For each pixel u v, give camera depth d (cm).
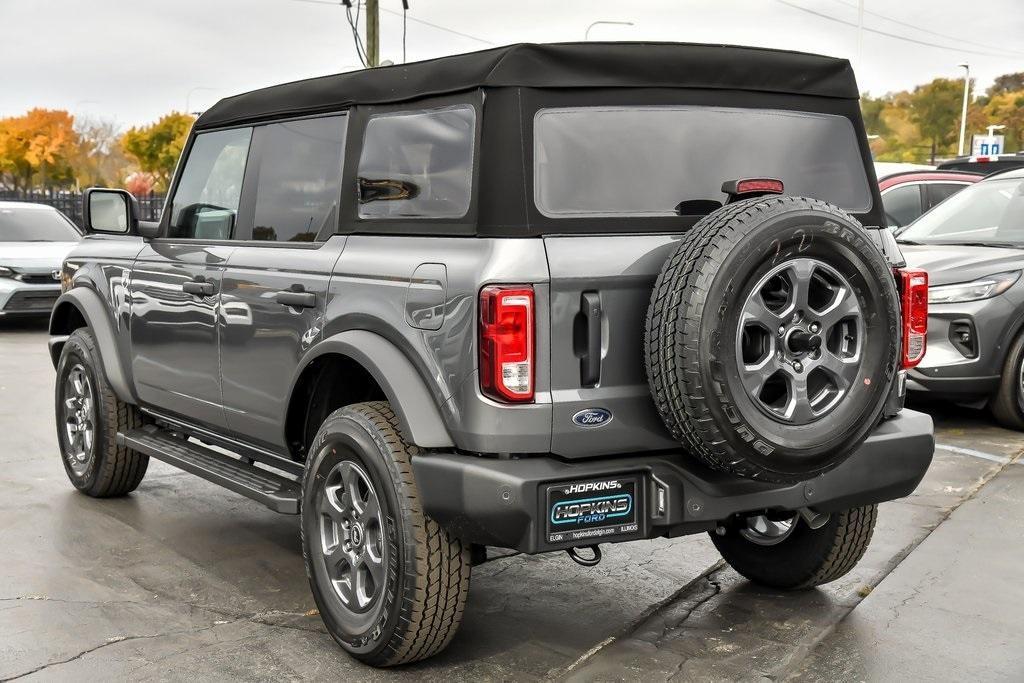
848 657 390
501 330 334
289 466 465
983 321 753
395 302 372
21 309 1404
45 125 10538
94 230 538
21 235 1489
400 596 361
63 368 617
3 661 386
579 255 344
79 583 471
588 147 361
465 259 348
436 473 349
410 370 365
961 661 387
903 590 457
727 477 359
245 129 491
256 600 453
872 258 341
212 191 508
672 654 394
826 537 436
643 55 370
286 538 541
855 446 348
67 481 650
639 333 352
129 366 562
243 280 457
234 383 471
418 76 387
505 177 348
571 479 341
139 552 516
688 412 328
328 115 436
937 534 530
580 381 346
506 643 406
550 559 506
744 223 326
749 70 388
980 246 825
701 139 379
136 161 10594
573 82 360
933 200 1127
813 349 338
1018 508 573
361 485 387
